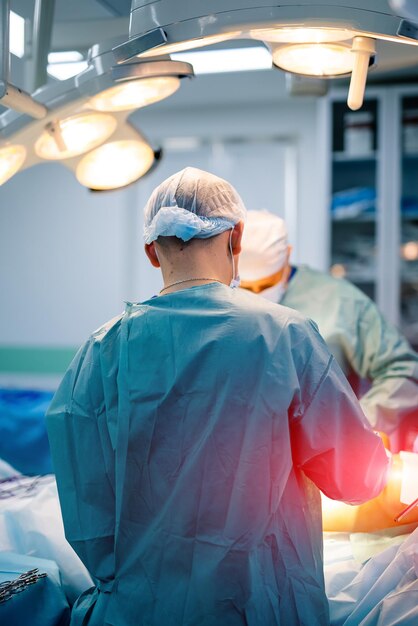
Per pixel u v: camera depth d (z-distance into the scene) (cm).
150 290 494
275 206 472
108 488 120
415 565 124
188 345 113
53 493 162
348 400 115
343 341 220
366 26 114
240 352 111
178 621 112
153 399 113
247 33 119
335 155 409
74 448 122
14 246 509
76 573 142
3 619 118
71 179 498
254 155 473
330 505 146
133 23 124
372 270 410
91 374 120
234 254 126
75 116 161
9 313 512
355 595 129
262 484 111
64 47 266
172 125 478
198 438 112
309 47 130
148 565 115
